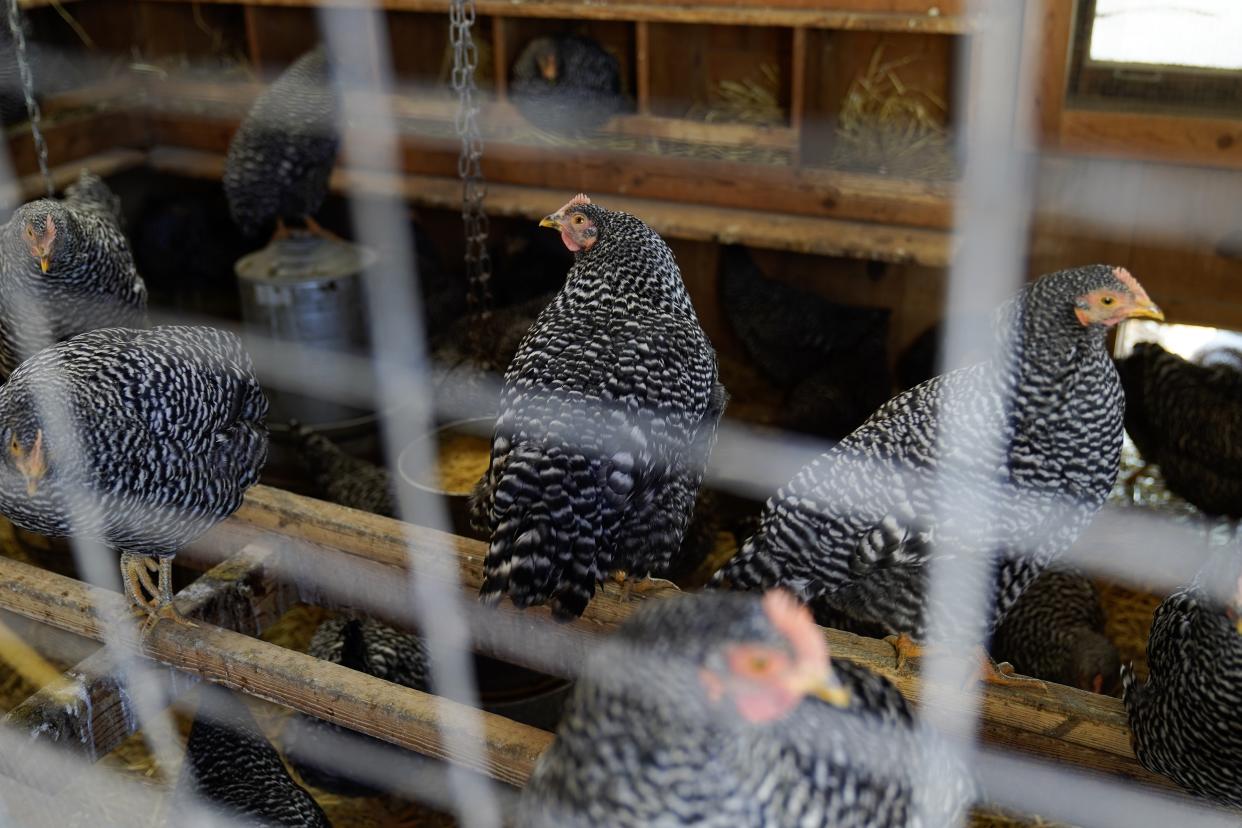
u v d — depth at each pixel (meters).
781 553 1.57
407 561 1.69
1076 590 2.00
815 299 2.60
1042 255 2.46
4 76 2.58
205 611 1.67
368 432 2.42
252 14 2.78
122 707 1.63
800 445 2.31
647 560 1.62
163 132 2.92
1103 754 1.46
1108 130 2.35
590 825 1.02
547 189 2.68
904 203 2.44
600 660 1.03
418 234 2.73
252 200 2.50
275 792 1.68
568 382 1.54
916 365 2.58
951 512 1.51
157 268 2.84
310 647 1.94
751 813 1.00
